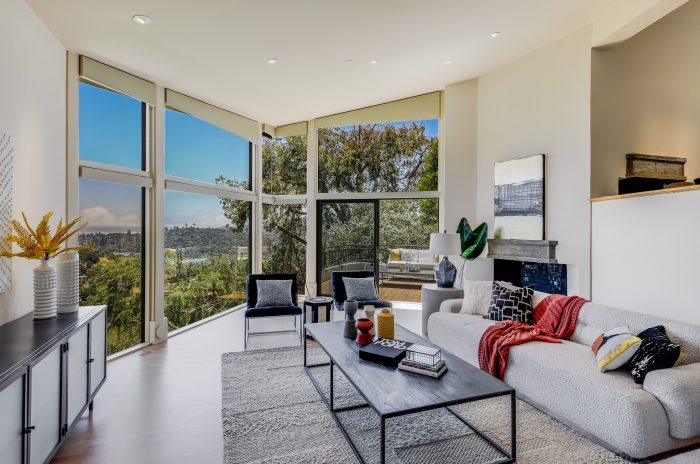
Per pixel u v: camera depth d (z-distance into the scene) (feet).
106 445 7.61
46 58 10.27
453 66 15.52
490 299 12.80
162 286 14.82
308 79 15.76
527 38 13.37
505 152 15.87
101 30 10.76
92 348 8.77
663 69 13.56
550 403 8.38
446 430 8.02
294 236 22.76
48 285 8.50
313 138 21.88
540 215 14.15
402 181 20.51
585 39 12.73
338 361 8.22
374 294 16.10
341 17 11.14
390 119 19.53
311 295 21.88
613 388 7.15
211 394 9.89
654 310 10.43
